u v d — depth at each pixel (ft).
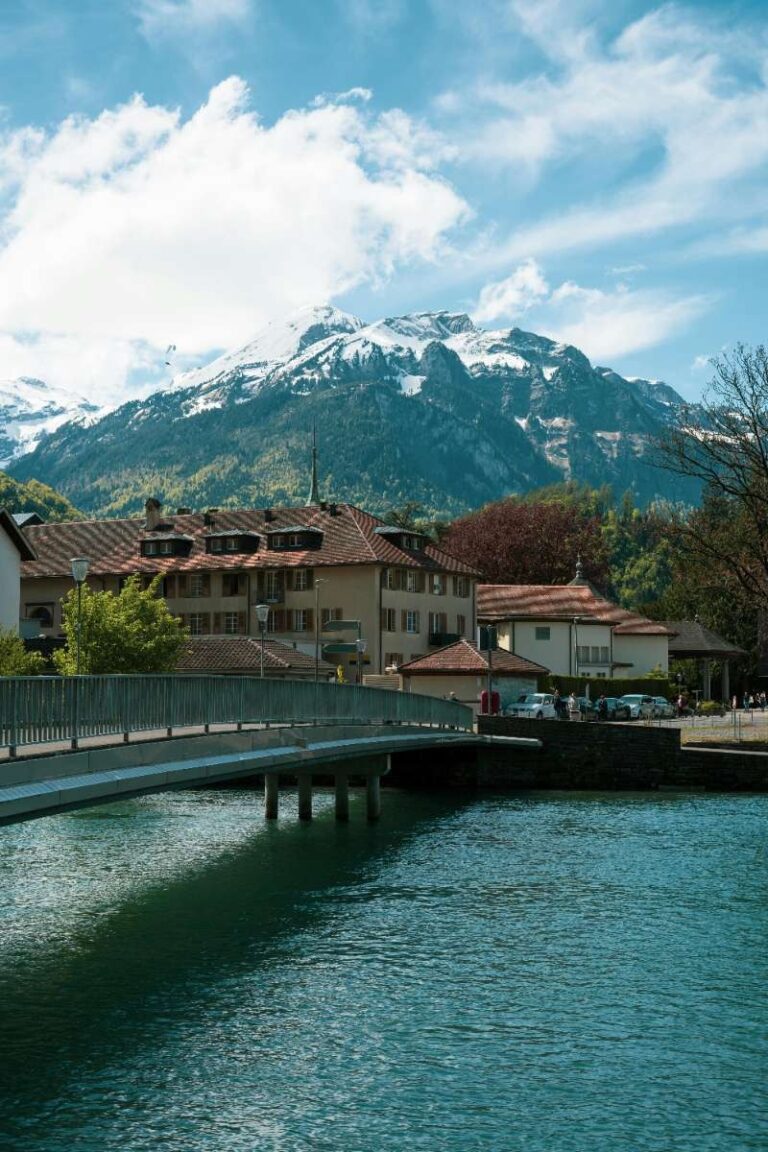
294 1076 54.29
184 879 104.32
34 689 66.18
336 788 147.54
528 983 69.51
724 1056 57.00
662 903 92.99
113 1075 54.39
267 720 105.91
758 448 216.13
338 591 309.22
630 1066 55.72
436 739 161.07
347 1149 46.65
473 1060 56.39
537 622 349.82
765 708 382.22
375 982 69.97
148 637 212.84
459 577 336.70
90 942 79.92
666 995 67.05
